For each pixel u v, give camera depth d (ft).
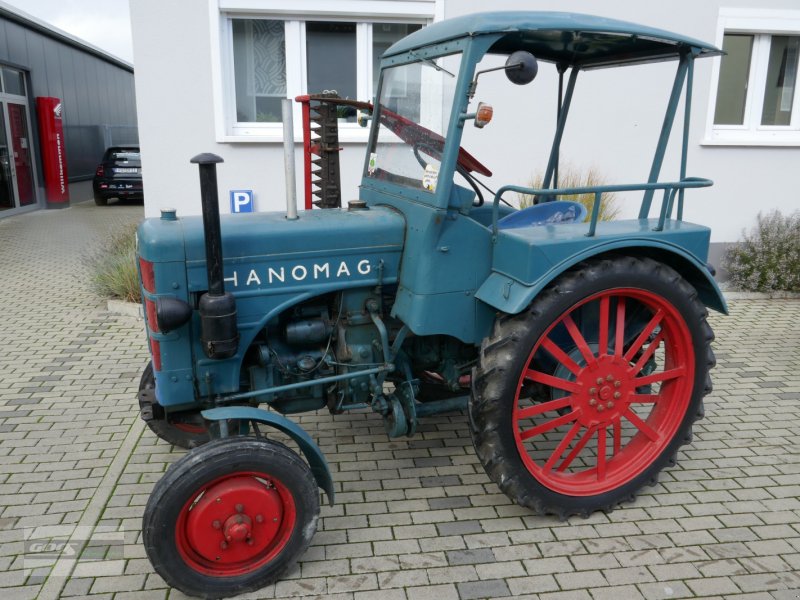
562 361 9.92
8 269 26.58
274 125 22.22
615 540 9.65
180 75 20.76
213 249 8.48
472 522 10.07
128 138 70.44
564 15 9.23
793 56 23.81
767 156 23.52
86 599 8.41
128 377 15.51
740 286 22.84
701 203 23.71
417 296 9.48
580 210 11.50
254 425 9.76
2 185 41.39
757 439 12.71
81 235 35.22
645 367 11.49
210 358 9.25
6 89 41.63
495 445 9.53
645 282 9.74
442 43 9.37
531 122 22.41
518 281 9.21
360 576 8.86
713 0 22.16
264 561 8.63
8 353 17.01
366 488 10.97
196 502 8.37
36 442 12.41
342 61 22.27
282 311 9.89
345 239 9.82
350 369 10.36
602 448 10.32
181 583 8.25
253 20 21.57
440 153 9.27
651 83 22.52
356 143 21.95
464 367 10.97
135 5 20.08
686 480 11.30
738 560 9.20
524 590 8.59
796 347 17.69
